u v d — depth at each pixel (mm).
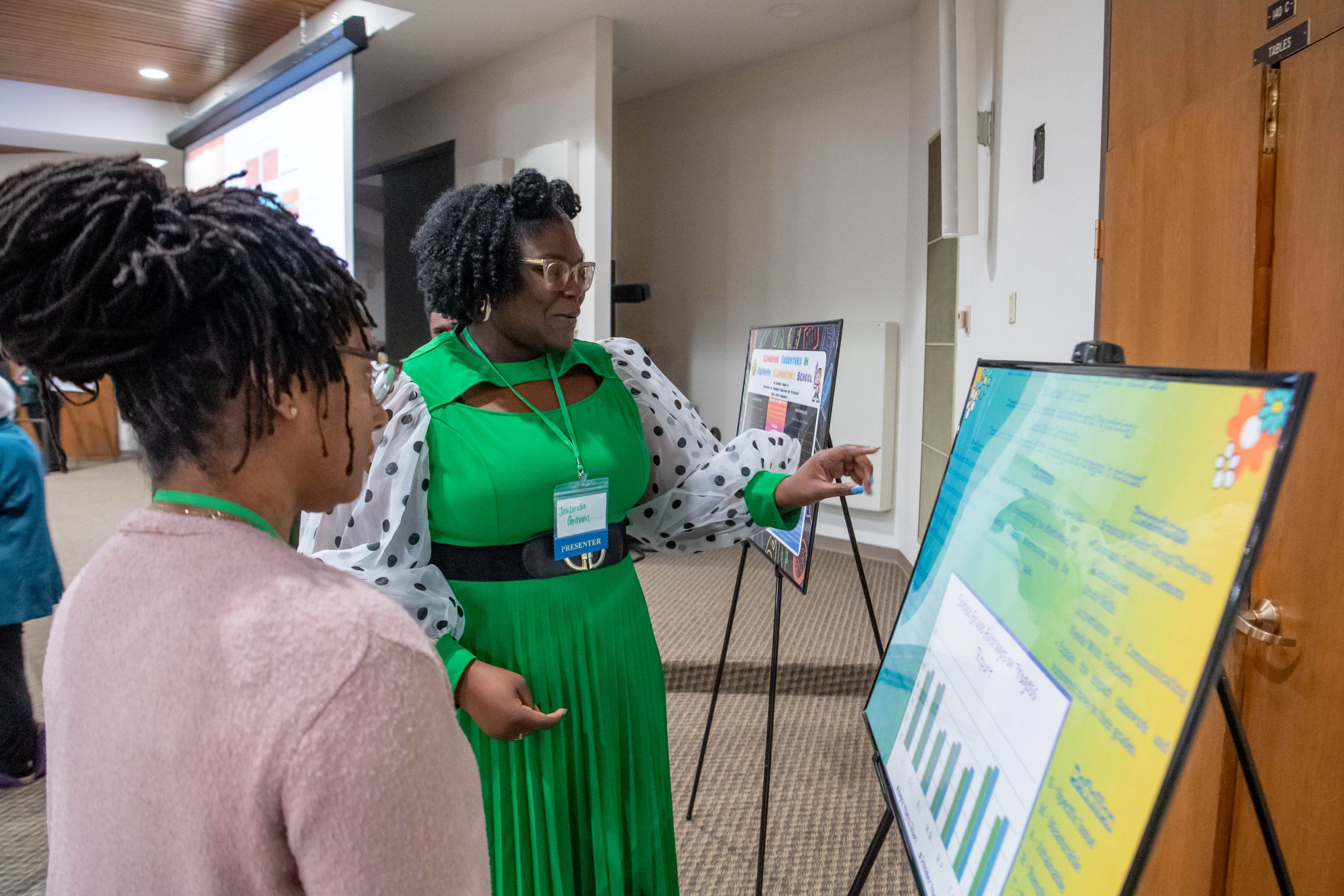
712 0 3709
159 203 452
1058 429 667
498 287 1120
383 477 1079
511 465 1104
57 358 449
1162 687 448
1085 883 465
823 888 1843
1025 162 2299
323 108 3848
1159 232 1465
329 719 403
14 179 435
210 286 435
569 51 4023
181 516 467
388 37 4156
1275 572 1098
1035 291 2199
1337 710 976
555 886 1148
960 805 652
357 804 403
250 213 475
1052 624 584
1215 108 1271
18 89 5316
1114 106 1684
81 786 455
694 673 2838
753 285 4672
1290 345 1096
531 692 1124
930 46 3543
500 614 1123
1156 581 483
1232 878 1191
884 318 4152
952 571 811
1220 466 457
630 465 1222
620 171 5371
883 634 3076
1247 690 1156
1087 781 493
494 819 1127
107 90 5539
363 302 532
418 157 5113
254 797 401
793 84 4398
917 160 3826
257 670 411
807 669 2814
